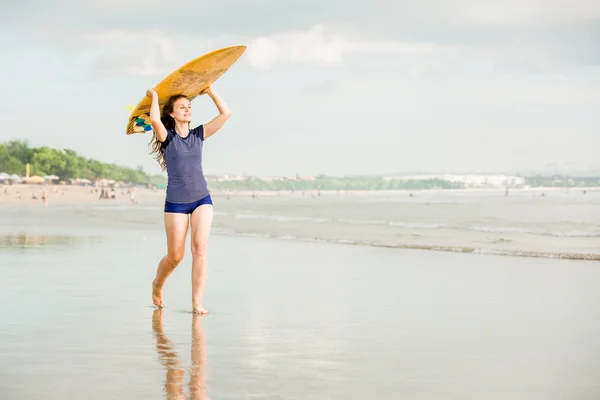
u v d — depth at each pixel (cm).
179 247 754
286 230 2322
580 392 446
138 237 1880
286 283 986
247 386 461
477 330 648
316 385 463
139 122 789
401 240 1861
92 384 462
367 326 669
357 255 1403
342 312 748
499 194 17400
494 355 548
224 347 576
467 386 461
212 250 1530
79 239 1794
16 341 595
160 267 772
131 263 1212
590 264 1227
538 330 648
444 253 1441
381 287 945
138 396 436
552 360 531
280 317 718
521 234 2125
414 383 469
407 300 832
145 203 8219
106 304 793
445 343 593
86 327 659
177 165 747
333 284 973
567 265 1213
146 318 709
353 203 9125
